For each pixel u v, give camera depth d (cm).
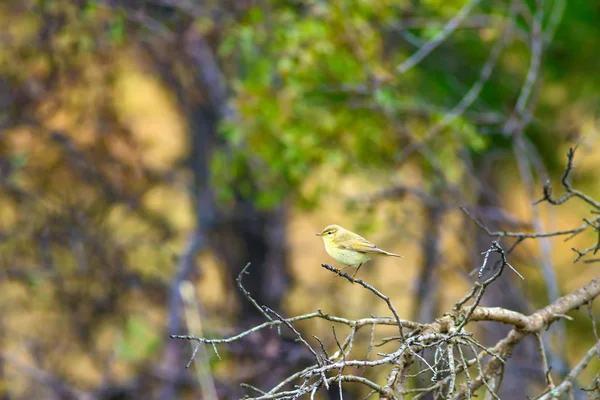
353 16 1350
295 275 1858
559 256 1955
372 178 1507
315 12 1356
